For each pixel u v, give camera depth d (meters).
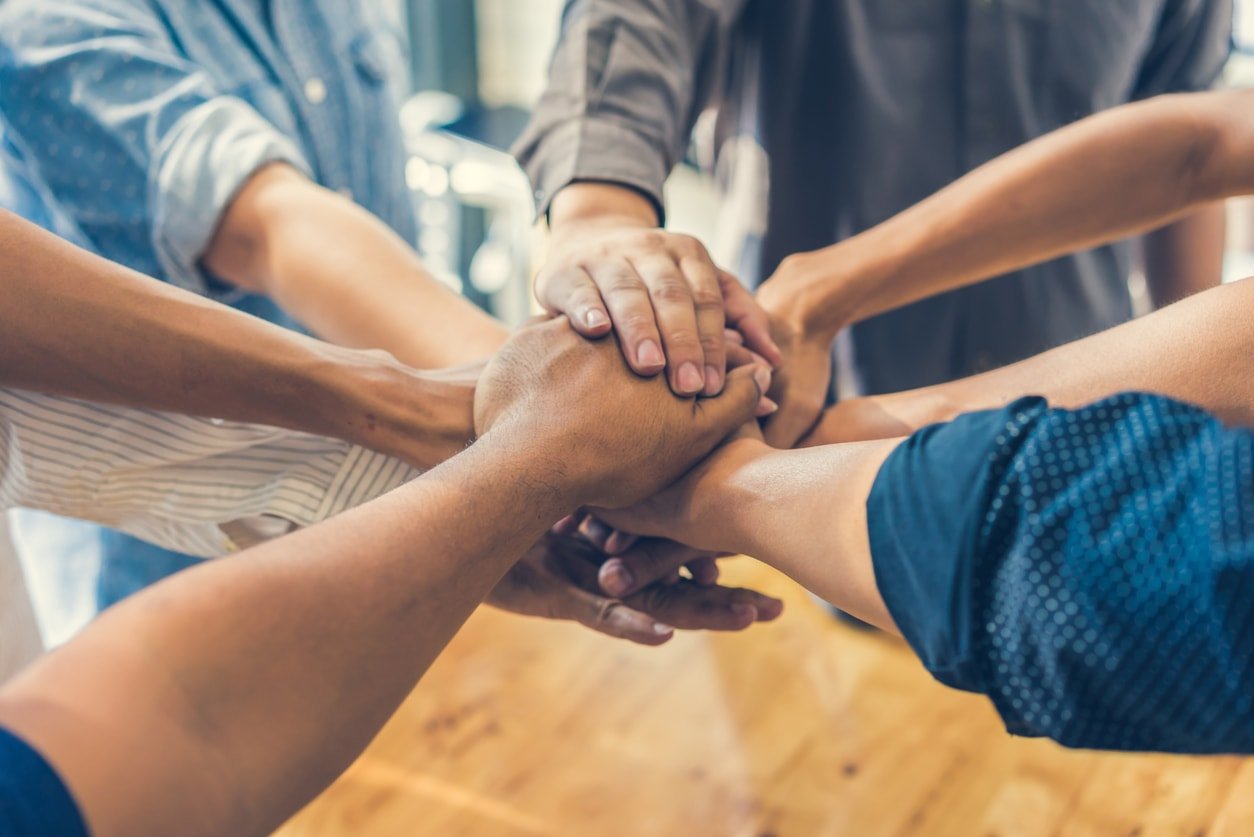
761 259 1.04
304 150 0.95
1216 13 0.99
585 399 0.58
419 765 0.84
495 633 1.00
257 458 0.63
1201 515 0.32
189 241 0.78
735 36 0.98
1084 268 1.02
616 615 0.63
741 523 0.54
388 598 0.42
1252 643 0.31
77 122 0.78
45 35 0.78
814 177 0.99
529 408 0.57
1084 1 0.92
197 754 0.36
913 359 1.04
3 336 0.54
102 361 0.56
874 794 0.81
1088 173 0.69
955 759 0.84
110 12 0.82
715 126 1.09
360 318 0.75
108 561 0.90
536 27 1.73
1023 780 0.82
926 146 0.97
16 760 0.32
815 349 0.74
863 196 0.98
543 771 0.84
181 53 0.87
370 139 1.01
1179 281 1.11
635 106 0.82
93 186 0.80
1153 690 0.33
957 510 0.38
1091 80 0.96
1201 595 0.32
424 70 1.72
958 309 1.02
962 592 0.37
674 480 0.60
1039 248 0.72
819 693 0.92
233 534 0.66
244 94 0.89
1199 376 0.56
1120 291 1.08
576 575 0.68
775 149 0.99
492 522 0.49
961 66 0.94
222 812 0.36
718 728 0.88
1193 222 1.07
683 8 0.87
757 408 0.67
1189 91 1.04
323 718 0.39
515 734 0.87
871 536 0.41
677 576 0.69
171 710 0.36
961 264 0.73
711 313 0.66
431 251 1.59
